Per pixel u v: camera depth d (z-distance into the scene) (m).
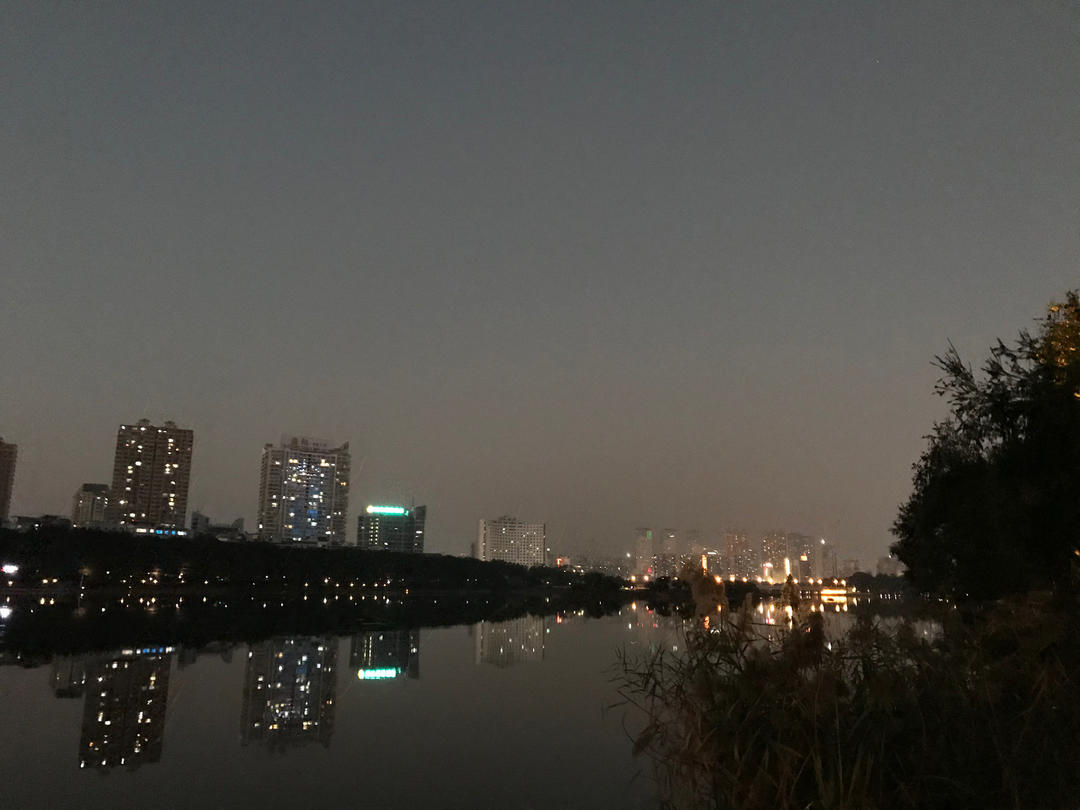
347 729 18.36
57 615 65.12
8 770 14.45
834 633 10.14
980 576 15.62
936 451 18.22
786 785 8.24
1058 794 7.69
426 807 12.05
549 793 12.66
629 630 54.16
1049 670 8.38
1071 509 14.09
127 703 22.03
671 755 11.15
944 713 8.55
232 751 16.03
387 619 68.06
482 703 22.16
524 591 166.12
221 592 114.44
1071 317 15.21
